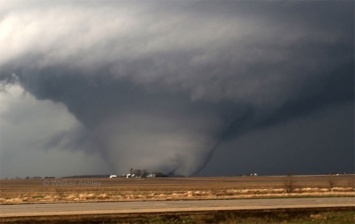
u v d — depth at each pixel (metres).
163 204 51.94
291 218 42.12
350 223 39.59
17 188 155.25
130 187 143.38
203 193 79.50
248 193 79.44
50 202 60.38
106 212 41.72
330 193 76.06
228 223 39.69
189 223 39.53
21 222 38.78
